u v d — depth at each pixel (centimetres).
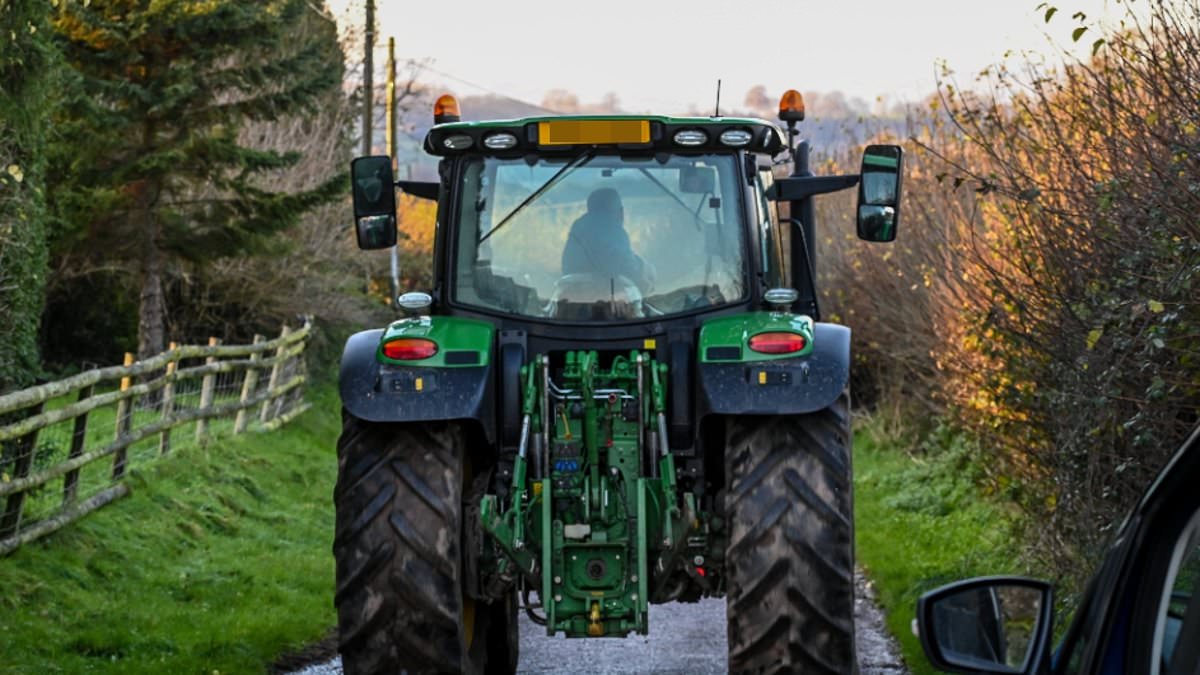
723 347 1098
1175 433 1224
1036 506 1722
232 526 2330
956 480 2567
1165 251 1134
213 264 4100
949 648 471
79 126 3669
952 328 2214
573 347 1162
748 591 1066
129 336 4403
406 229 6488
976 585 479
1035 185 1361
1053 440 1581
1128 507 1345
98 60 3734
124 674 1434
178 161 3731
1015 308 1439
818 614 1061
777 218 1329
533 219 1182
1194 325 1134
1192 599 397
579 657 1598
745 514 1073
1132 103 1245
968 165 2311
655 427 1098
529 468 1118
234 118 3859
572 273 1173
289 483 2855
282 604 1867
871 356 3509
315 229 4662
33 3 2008
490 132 1167
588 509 1079
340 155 5309
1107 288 1246
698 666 1544
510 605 1367
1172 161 1166
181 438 2936
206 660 1507
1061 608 1474
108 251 3922
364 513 1088
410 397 1091
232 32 3775
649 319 1162
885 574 1998
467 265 1185
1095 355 1248
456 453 1105
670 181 1177
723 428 1177
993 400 1717
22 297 2328
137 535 2086
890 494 2727
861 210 1217
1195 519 405
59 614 1644
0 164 2222
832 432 1091
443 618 1070
